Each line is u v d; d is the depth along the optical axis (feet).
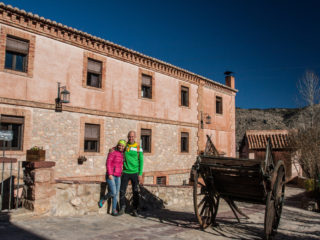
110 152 22.09
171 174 51.83
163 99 51.31
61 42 36.63
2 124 31.01
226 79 72.59
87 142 39.19
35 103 33.35
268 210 17.43
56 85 35.65
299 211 35.40
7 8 30.81
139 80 46.85
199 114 59.21
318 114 64.80
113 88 42.57
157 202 28.40
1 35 30.89
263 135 75.51
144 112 47.32
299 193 54.03
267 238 17.47
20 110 32.01
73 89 37.42
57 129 35.35
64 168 35.58
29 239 13.75
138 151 22.79
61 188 20.11
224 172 19.13
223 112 67.31
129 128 44.65
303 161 59.93
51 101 34.99
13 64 32.35
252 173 17.95
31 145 32.73
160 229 18.38
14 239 13.58
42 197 18.98
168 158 51.44
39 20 33.88
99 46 40.75
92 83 40.60
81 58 38.65
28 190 19.33
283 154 70.64
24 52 33.17
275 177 17.71
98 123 40.11
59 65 36.14
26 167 19.44
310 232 21.45
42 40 34.71
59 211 19.92
